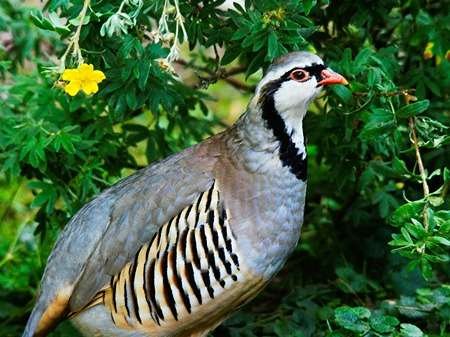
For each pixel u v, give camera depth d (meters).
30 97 11.67
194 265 9.27
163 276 9.34
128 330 9.65
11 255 13.23
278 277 13.34
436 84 11.48
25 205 14.97
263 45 9.73
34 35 12.75
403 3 11.72
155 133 11.84
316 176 13.65
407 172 9.73
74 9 9.66
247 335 11.19
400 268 12.31
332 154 11.59
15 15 13.05
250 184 9.27
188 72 14.79
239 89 13.38
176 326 9.55
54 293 9.70
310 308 11.47
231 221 9.23
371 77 10.00
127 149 12.18
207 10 10.09
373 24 11.44
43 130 11.06
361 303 11.94
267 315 11.95
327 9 11.34
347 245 13.02
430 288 12.00
